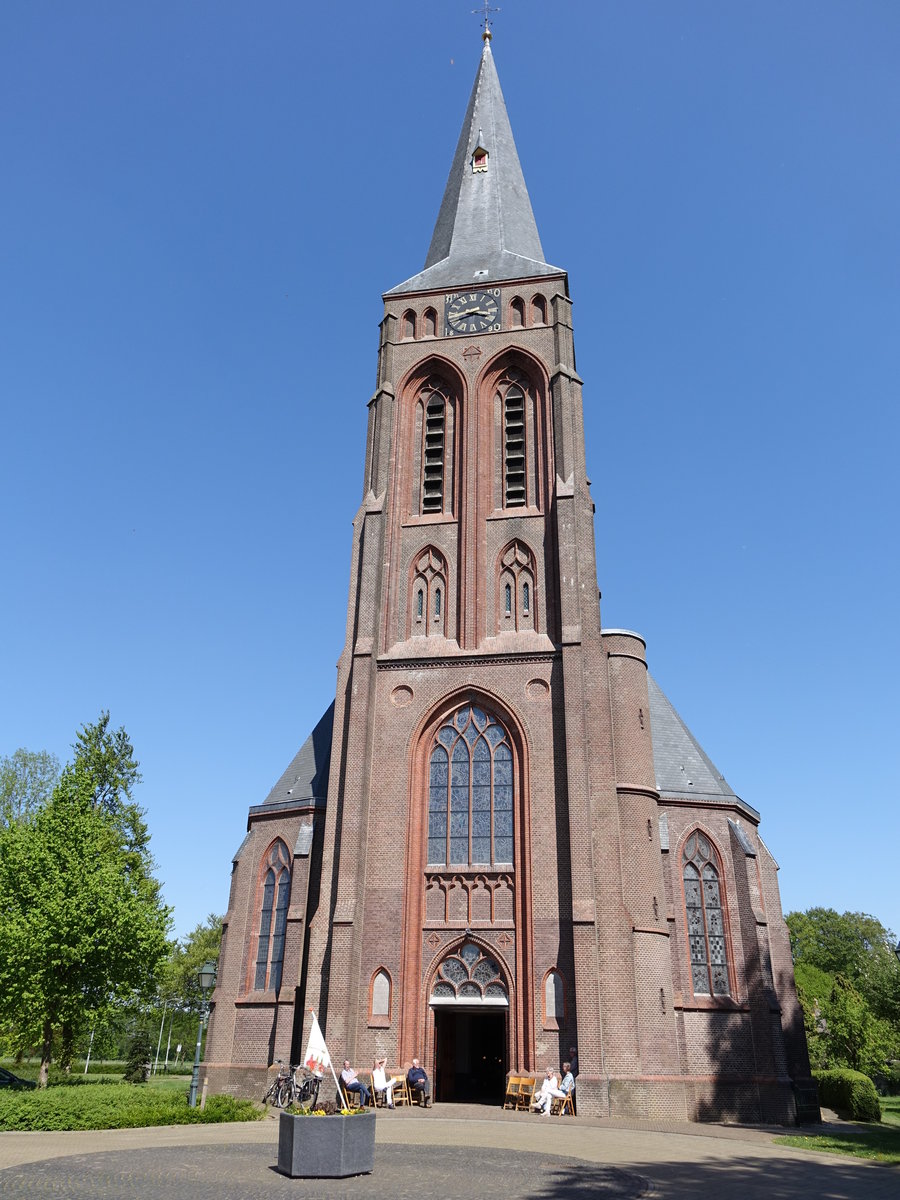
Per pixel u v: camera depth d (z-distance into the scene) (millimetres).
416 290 50844
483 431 46750
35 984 38438
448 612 43719
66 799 43219
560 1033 34719
